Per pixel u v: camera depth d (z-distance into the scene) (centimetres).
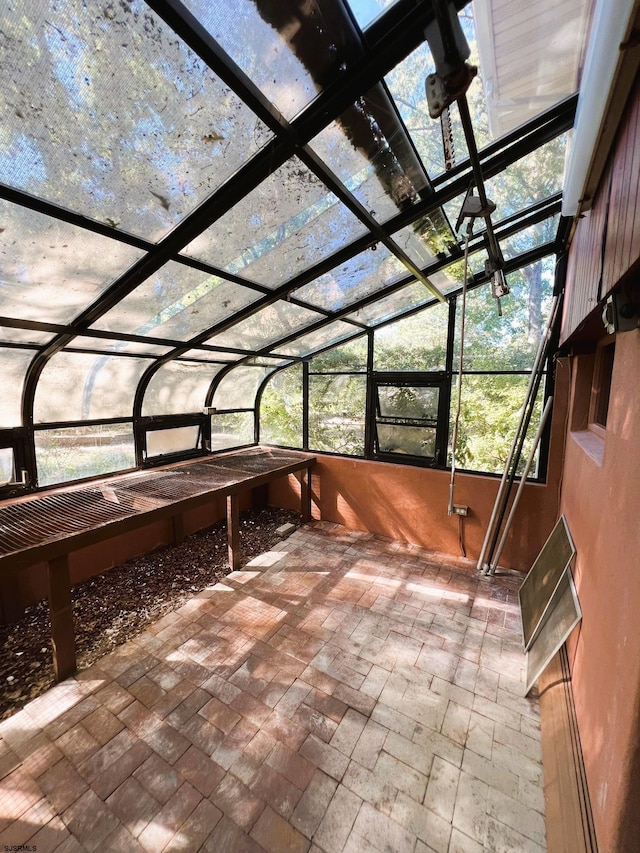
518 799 176
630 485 144
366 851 157
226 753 196
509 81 150
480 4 116
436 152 184
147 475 402
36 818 167
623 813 118
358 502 476
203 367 445
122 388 387
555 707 209
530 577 326
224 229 201
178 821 167
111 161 145
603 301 150
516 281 368
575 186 166
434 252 291
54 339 269
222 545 440
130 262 208
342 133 158
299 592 343
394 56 127
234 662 259
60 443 350
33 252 180
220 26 109
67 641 245
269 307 328
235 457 499
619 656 137
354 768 189
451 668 254
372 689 237
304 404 527
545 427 362
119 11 100
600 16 90
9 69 108
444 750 199
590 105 115
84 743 201
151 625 297
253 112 137
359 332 450
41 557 229
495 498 385
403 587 350
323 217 211
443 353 410
